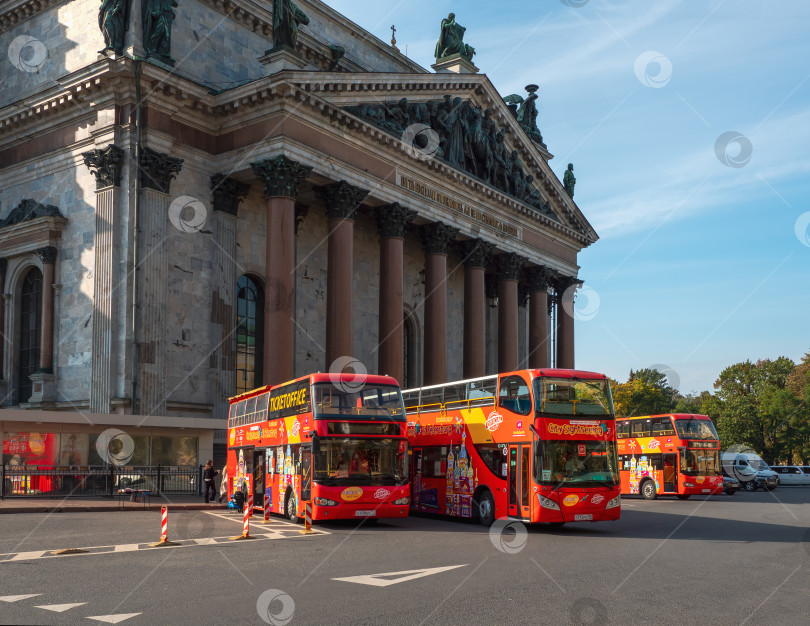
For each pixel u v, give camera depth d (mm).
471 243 75375
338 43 75750
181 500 45969
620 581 19641
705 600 17312
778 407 139250
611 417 34281
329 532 31625
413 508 42375
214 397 55281
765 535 31969
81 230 54938
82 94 54469
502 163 79062
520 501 33344
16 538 27656
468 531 32781
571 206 90875
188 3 59844
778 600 17422
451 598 16938
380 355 64375
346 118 59125
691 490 59156
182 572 20266
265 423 40781
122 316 51094
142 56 53688
